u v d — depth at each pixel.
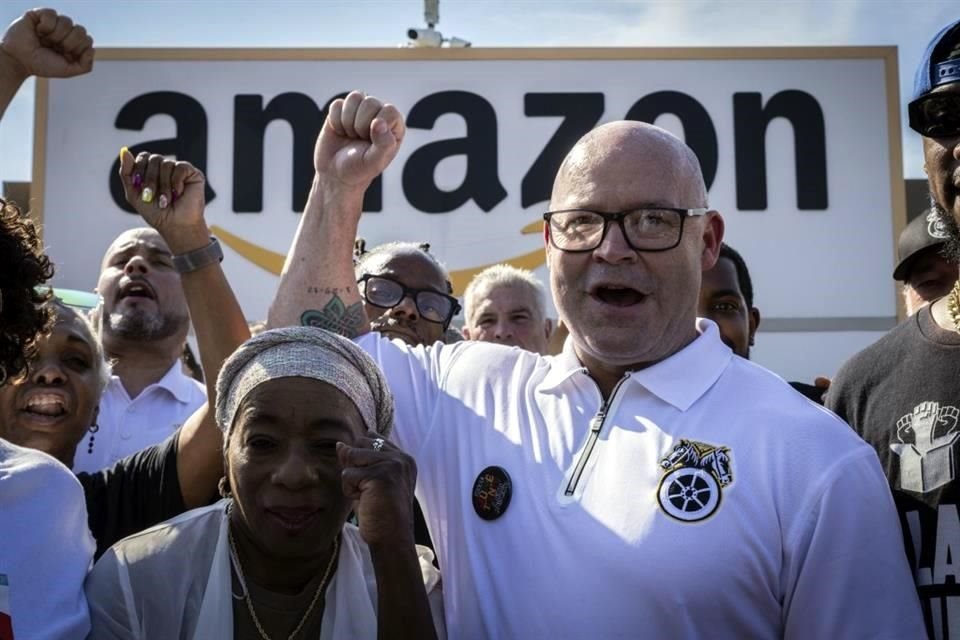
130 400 4.87
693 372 2.78
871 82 8.23
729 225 8.16
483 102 8.17
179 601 2.62
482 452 2.82
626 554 2.56
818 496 2.56
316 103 8.21
